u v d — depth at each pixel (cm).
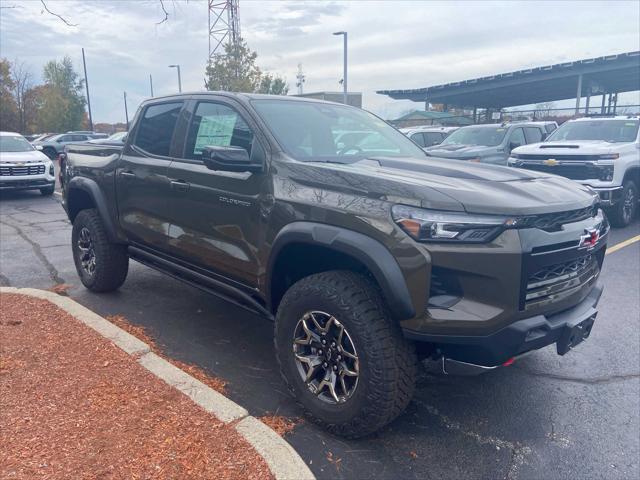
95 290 581
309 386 338
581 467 312
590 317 333
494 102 3456
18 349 402
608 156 952
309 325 337
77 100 5050
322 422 333
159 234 468
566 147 1006
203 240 418
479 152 1230
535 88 2752
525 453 324
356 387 311
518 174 377
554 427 352
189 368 412
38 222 1071
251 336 486
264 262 365
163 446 289
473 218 287
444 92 2858
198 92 460
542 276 310
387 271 292
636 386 407
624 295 618
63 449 282
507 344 291
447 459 316
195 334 486
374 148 443
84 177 568
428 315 288
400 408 311
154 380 360
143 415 318
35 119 4638
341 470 302
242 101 410
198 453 285
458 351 303
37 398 332
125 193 508
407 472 303
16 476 258
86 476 262
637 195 1037
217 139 421
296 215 340
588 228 331
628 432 347
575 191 353
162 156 471
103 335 430
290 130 397
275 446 293
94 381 356
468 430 346
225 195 391
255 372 416
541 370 432
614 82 2647
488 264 286
